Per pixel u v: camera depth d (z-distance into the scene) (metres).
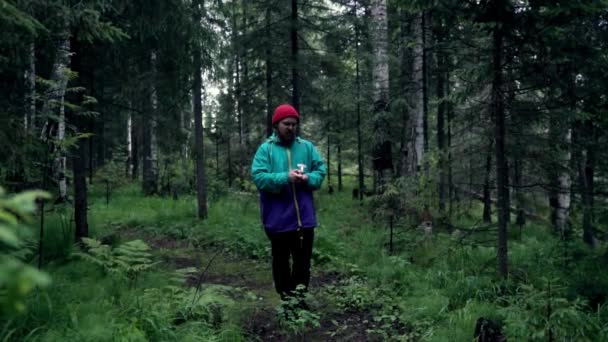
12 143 4.49
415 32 10.51
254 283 6.27
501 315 4.07
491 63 5.14
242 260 7.66
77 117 6.68
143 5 7.32
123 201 14.57
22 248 4.01
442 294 5.05
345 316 4.85
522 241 8.44
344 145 20.09
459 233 7.80
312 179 4.47
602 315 3.88
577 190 5.54
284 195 4.46
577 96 5.20
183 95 9.06
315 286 6.11
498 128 5.11
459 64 8.50
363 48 12.53
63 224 6.11
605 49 4.80
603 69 4.94
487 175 6.49
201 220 10.97
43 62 7.58
